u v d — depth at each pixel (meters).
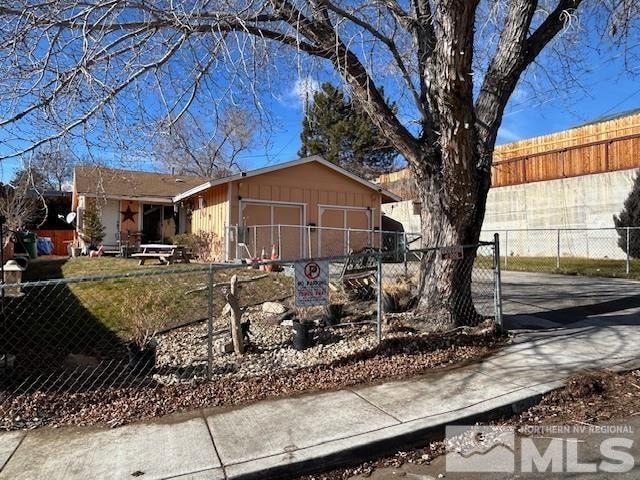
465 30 5.36
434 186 6.93
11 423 4.20
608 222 17.09
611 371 5.18
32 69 5.20
